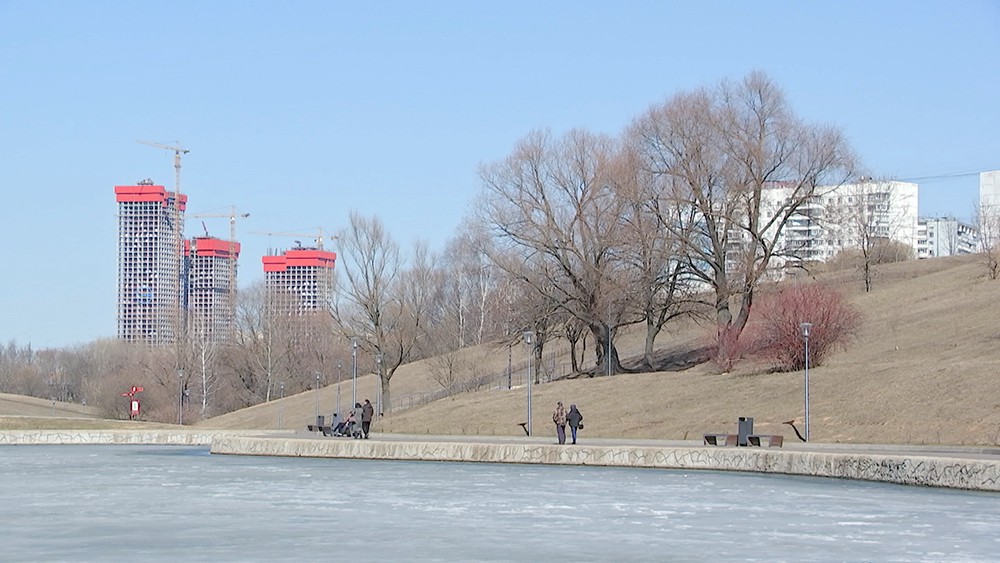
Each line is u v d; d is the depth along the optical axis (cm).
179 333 16038
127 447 8181
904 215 19350
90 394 18100
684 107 9131
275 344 16325
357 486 4769
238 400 16550
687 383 8512
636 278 9450
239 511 3897
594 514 3756
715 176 9038
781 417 6994
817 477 5019
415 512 3841
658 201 9262
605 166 9488
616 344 12681
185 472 5597
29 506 4072
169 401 15450
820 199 9181
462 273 15225
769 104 9056
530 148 9775
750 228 9081
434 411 9406
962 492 4338
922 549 3019
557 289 10162
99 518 3722
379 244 11544
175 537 3284
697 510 3838
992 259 10825
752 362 8775
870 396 6894
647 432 7319
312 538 3256
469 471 5541
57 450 7750
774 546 3073
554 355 12338
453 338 15125
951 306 9781
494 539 3219
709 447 5788
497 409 8988
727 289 9119
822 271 13275
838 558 2886
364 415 7262
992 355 7456
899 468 4675
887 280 12162
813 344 8112
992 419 5950
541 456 5938
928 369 7125
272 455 6919
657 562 2836
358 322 11806
